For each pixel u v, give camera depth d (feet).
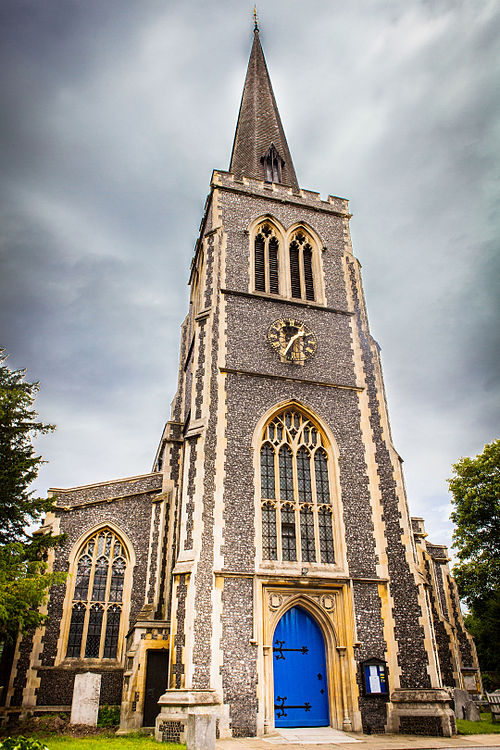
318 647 55.11
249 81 116.47
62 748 37.42
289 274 76.79
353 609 55.11
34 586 44.65
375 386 69.62
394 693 52.01
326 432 64.95
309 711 52.49
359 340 73.10
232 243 76.23
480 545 91.81
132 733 46.80
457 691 60.29
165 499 67.62
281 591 54.75
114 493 69.26
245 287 72.95
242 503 57.52
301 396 66.33
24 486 54.34
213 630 50.37
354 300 76.84
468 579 94.43
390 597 56.54
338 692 52.37
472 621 113.60
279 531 58.18
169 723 44.62
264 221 80.33
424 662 52.95
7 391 54.85
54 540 55.88
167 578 62.90
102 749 37.73
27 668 57.77
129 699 50.60
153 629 54.19
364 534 59.82
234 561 54.19
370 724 50.44
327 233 82.58
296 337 69.82
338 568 57.41
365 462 64.44
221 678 48.75
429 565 79.82
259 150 100.68
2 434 55.11
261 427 62.69
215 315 69.15
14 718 54.54
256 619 51.98
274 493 60.29
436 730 48.55
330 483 62.80
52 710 56.24
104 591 64.54
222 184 80.89
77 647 61.16
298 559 57.31
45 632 60.08
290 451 63.36
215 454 59.31
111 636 62.44
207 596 51.65
